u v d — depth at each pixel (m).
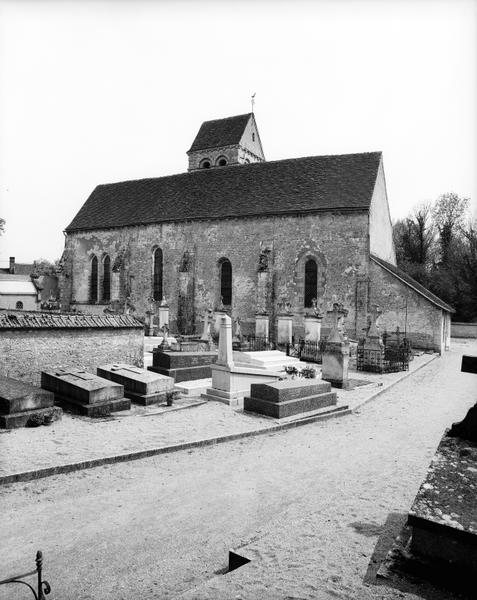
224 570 4.50
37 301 49.19
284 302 28.89
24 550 4.89
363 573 3.61
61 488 6.59
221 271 33.31
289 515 5.25
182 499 6.30
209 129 45.03
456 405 13.54
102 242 39.34
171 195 37.81
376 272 28.09
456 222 56.25
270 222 31.11
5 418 9.04
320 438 9.70
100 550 4.91
